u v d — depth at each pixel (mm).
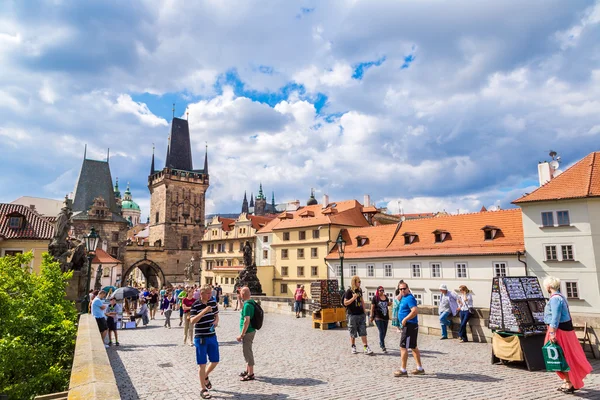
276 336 19156
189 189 122375
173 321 30078
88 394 6156
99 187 109438
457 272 48094
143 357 14633
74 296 33531
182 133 128250
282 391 9773
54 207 83750
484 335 16344
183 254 117250
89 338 11680
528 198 42906
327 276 63344
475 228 50062
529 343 11578
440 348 15172
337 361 13164
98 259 85750
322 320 21375
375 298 14789
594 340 12562
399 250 54438
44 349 16156
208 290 9938
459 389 9672
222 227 89875
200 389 10117
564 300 9352
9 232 47125
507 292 12102
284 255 71500
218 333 20797
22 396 14055
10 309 17922
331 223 64812
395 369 11883
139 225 196125
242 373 11023
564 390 9250
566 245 40406
